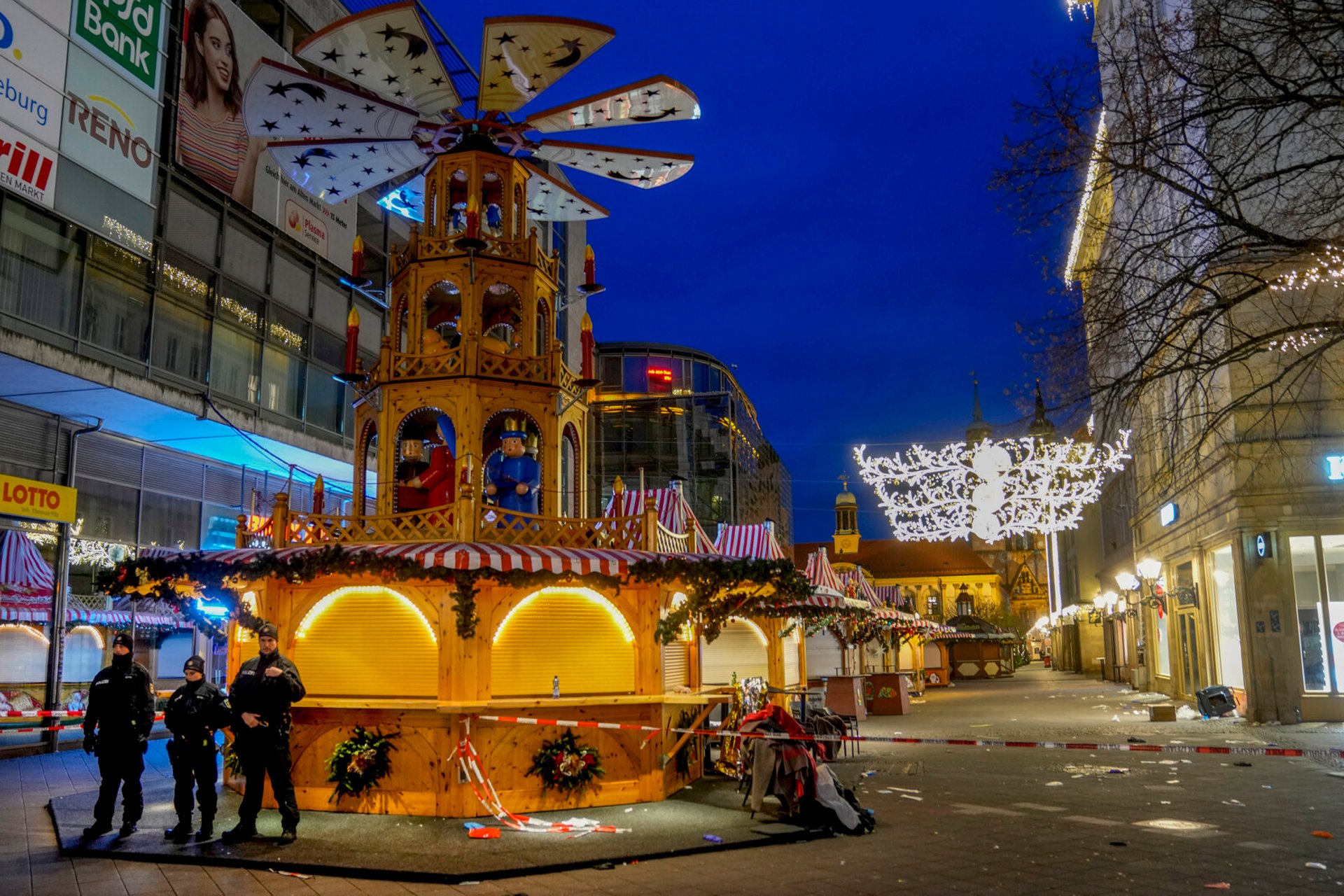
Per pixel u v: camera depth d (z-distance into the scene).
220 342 21.94
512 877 7.92
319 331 25.97
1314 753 14.80
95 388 18.14
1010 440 12.17
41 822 10.62
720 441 60.41
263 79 10.89
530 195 14.33
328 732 10.86
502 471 12.30
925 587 98.69
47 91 17.25
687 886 7.57
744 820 10.09
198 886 7.70
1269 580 20.45
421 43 10.64
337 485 28.86
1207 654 24.33
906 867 8.11
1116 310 8.55
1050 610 71.00
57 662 18.59
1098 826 9.79
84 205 18.03
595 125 11.98
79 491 20.03
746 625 18.16
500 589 10.80
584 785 10.90
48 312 17.34
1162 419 9.49
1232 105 7.95
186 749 9.30
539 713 10.82
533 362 12.35
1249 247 8.25
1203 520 24.11
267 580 11.20
